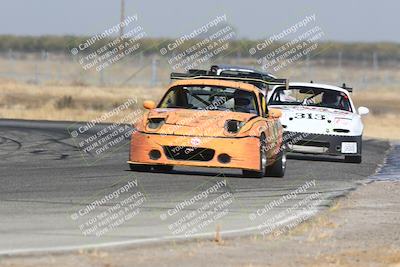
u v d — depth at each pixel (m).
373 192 53.41
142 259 32.59
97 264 31.44
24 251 33.03
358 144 73.44
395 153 85.00
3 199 45.12
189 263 32.28
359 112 77.38
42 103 145.75
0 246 33.84
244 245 35.97
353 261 33.53
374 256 34.41
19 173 56.38
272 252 34.78
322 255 34.41
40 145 76.31
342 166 70.81
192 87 60.94
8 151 70.50
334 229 40.25
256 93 61.19
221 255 33.84
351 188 55.47
